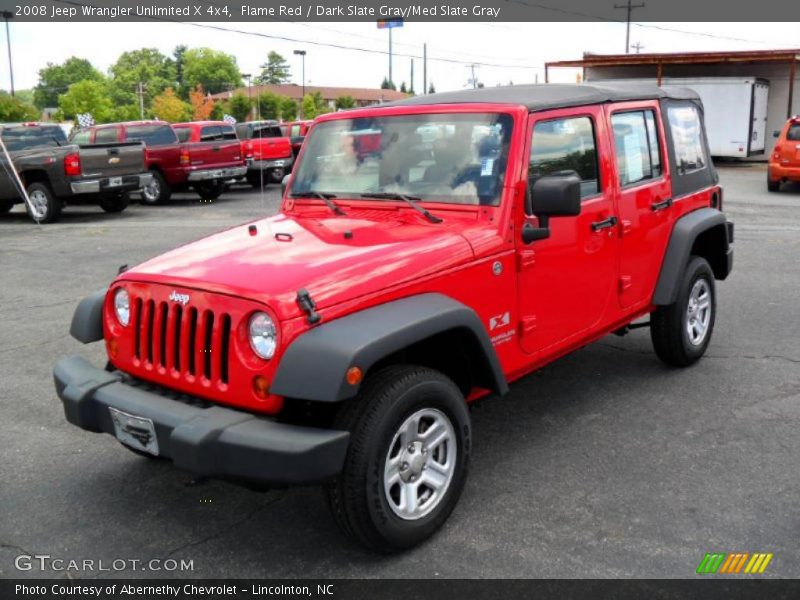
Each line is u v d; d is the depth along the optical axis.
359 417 3.35
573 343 4.73
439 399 3.62
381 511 3.41
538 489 4.18
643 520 3.84
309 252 3.77
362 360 3.17
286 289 3.31
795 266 9.70
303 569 3.53
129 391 3.65
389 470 3.49
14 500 4.18
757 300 8.05
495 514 3.93
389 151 4.50
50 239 13.09
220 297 3.41
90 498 4.20
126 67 138.12
